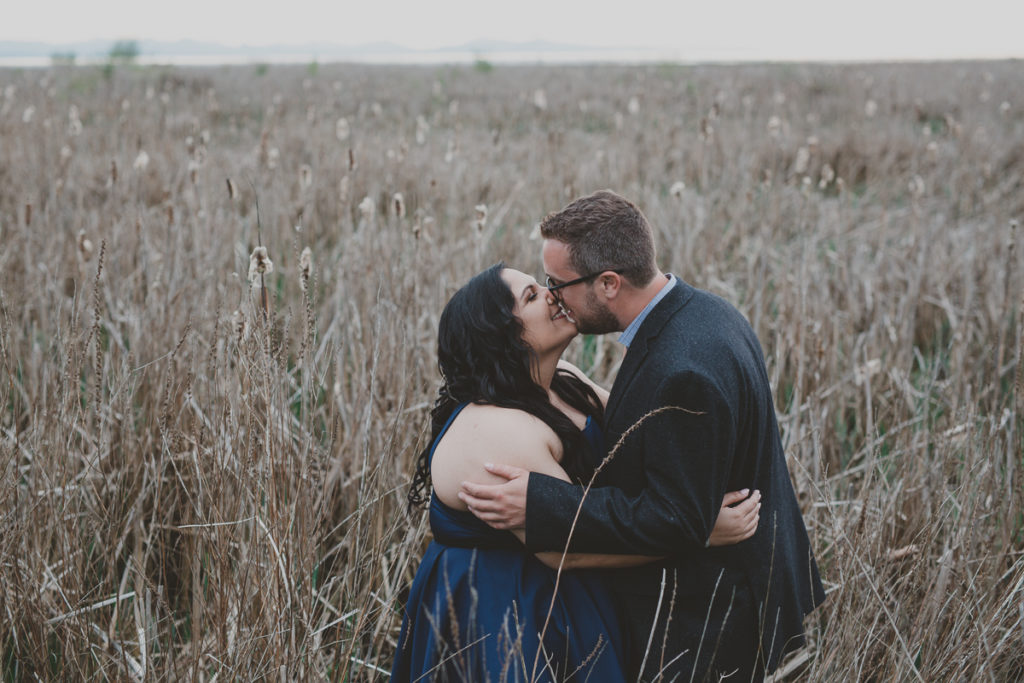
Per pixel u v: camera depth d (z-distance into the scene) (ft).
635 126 34.14
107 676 6.62
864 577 7.59
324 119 39.86
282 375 7.41
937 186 26.30
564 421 6.15
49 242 14.14
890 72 68.28
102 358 9.57
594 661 5.83
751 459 6.16
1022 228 19.17
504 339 6.07
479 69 75.10
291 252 15.46
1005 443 9.05
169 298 11.43
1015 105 46.29
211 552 7.04
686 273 15.25
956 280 15.40
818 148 30.68
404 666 6.61
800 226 18.37
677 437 5.62
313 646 6.74
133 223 15.42
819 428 9.56
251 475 6.91
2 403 7.95
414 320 10.66
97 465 8.50
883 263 16.47
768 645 6.25
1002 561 7.45
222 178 21.15
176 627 7.95
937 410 11.07
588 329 6.25
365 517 7.87
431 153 25.86
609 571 6.30
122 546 8.08
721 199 21.29
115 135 28.32
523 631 5.89
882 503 8.33
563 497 5.64
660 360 5.78
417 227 11.73
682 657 6.11
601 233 5.91
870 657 6.91
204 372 9.76
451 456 6.08
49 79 54.44
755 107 45.42
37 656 6.88
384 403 9.77
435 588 6.32
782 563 6.34
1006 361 12.34
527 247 15.34
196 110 42.57
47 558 7.39
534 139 28.04
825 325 12.73
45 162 22.21
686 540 5.65
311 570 6.84
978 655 6.34
